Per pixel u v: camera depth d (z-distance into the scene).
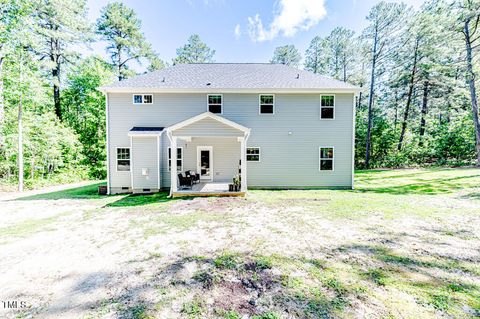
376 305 2.44
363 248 3.97
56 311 2.48
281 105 10.88
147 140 10.06
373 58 19.97
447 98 20.53
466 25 14.85
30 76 12.88
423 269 3.22
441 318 2.22
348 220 5.59
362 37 20.41
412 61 19.62
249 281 2.98
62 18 15.40
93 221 5.84
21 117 12.19
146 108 10.64
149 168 10.10
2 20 10.95
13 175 13.20
